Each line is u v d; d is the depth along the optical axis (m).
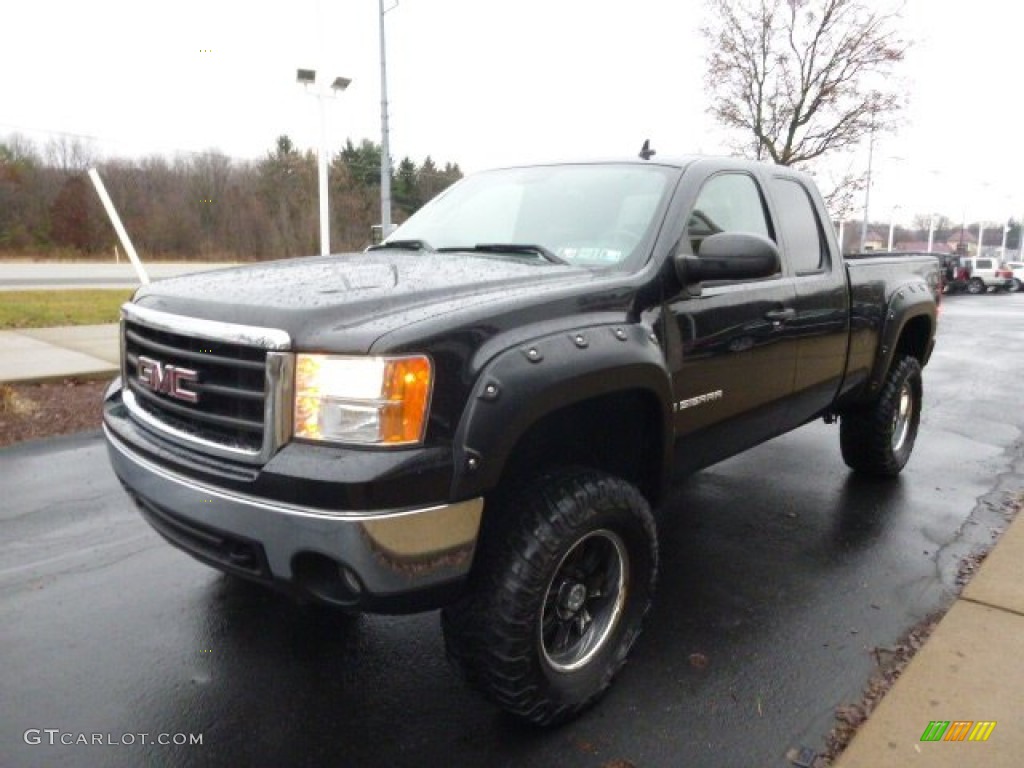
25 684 2.88
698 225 3.34
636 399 2.86
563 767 2.51
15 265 43.66
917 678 2.97
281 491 2.13
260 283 2.65
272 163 60.00
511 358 2.31
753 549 4.25
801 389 4.07
